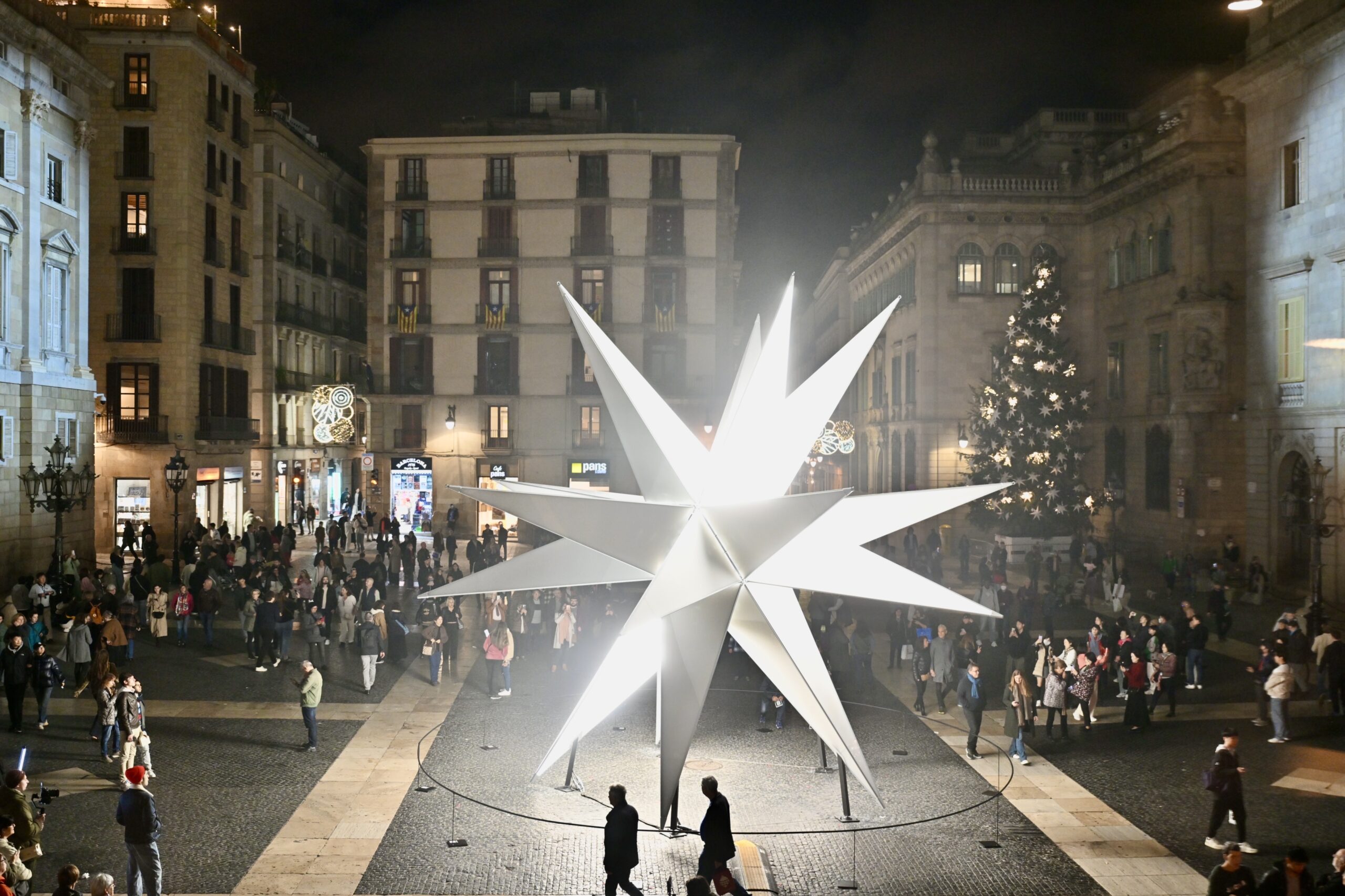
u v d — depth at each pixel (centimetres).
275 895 1123
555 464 5225
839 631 2106
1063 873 1195
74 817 1327
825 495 1016
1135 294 4294
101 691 1567
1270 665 1798
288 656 2334
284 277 5266
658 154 5194
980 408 4341
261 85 5138
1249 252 3369
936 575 3353
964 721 1842
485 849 1249
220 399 4409
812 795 1409
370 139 5197
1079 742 1720
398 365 5247
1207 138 3728
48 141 3234
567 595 2180
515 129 5519
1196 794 1462
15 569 3019
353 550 4309
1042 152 5428
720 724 1764
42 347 3189
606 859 1075
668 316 5169
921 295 4834
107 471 4028
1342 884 906
